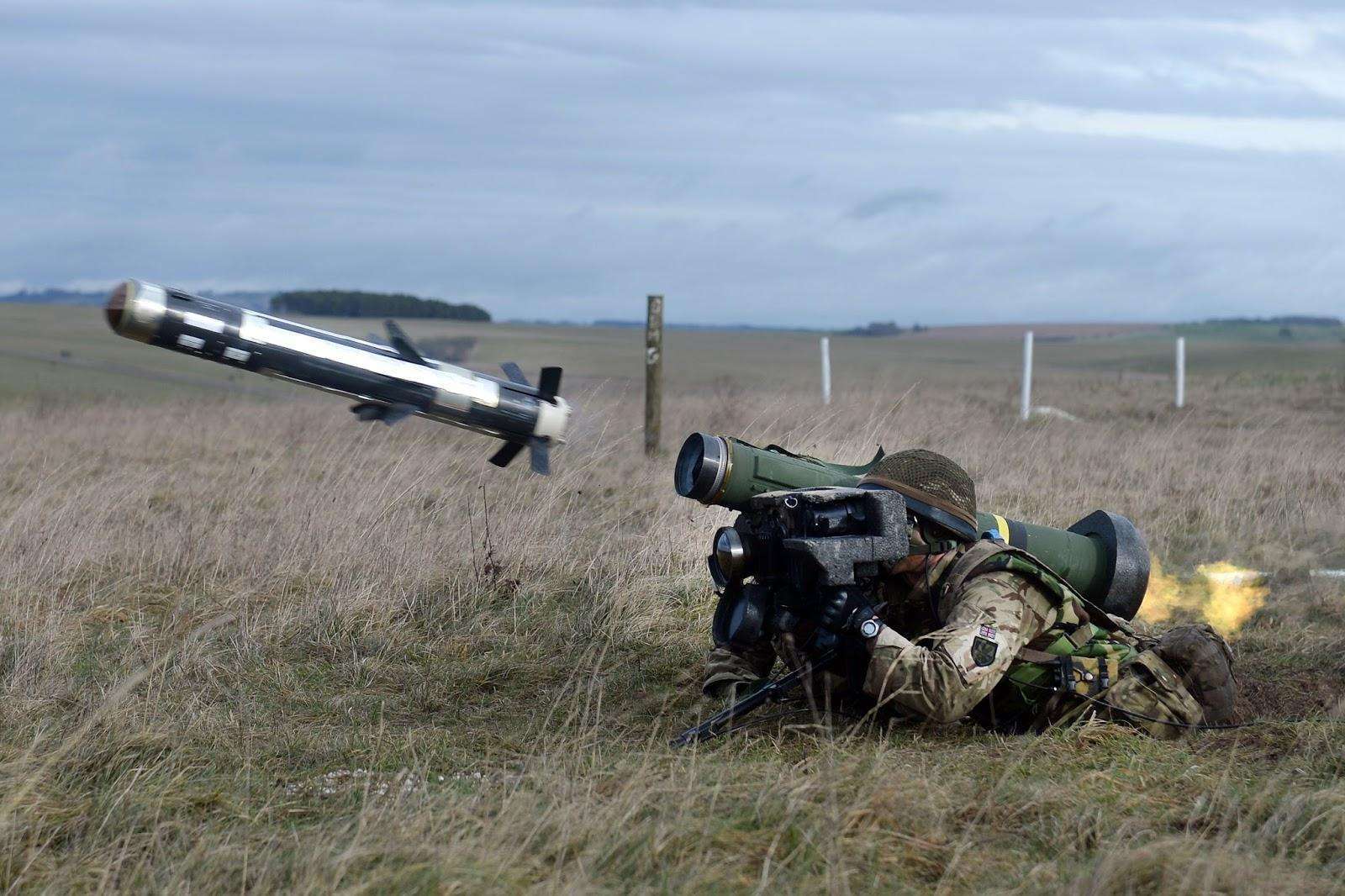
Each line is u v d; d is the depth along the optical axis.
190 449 12.31
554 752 3.88
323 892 2.79
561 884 2.81
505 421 4.30
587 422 9.77
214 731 4.29
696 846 3.02
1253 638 5.72
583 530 7.54
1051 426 13.77
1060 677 4.17
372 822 3.20
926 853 3.12
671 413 15.80
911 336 155.75
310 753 4.14
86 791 3.62
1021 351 102.38
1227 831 3.24
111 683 4.82
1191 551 7.55
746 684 4.51
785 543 3.99
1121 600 4.78
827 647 4.14
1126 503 8.58
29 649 5.01
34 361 48.00
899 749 3.98
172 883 2.91
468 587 6.27
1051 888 2.86
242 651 5.37
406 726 4.52
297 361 3.96
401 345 4.18
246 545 6.89
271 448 11.94
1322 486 9.17
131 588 6.37
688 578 6.39
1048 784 3.52
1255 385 23.28
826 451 8.48
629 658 5.45
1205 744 4.12
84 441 13.02
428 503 8.22
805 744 4.11
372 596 6.08
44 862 3.08
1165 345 109.94
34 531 6.88
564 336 99.62
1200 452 11.13
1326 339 131.25
